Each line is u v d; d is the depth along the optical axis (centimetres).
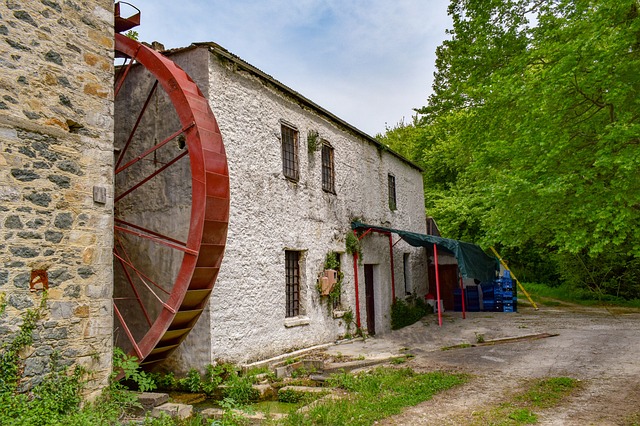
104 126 612
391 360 913
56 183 549
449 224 2202
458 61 1366
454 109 2191
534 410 576
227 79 873
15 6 525
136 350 714
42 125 540
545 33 982
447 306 1930
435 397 653
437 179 2689
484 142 1119
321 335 1092
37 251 523
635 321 1345
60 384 520
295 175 1075
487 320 1469
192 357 793
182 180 842
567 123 884
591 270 2089
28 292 511
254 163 920
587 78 787
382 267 1446
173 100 759
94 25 612
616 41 769
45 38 552
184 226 833
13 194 507
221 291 812
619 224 751
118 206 902
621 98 801
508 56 1234
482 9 1261
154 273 857
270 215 954
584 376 729
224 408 623
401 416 571
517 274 2759
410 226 1733
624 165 729
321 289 1095
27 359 500
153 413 615
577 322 1349
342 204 1260
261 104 960
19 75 523
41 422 464
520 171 919
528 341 1070
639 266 1947
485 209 1908
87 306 566
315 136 1140
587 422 526
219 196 755
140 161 891
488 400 628
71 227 559
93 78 604
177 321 729
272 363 890
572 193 857
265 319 909
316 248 1112
